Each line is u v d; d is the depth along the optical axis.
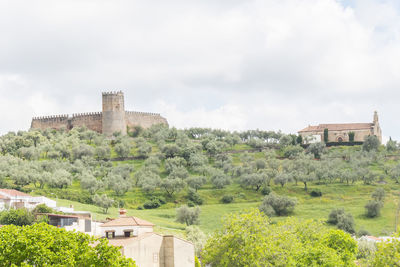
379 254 94.25
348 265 106.56
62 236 68.56
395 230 193.38
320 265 97.19
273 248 99.06
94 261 67.44
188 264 90.56
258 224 104.38
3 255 64.31
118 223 96.62
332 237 116.19
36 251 64.38
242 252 100.31
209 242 107.38
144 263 86.12
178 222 194.38
